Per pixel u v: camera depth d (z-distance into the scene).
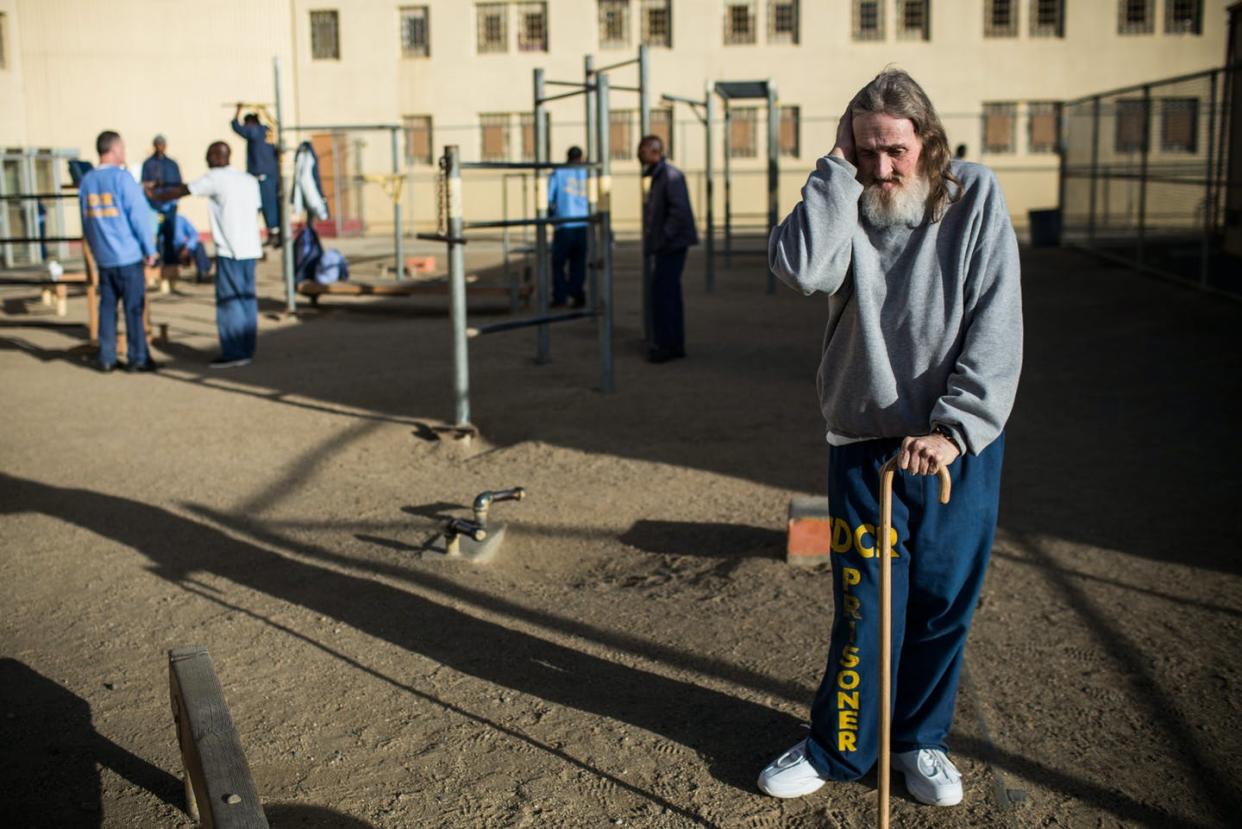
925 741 3.28
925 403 2.98
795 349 10.91
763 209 30.22
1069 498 6.09
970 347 2.89
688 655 4.29
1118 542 5.40
